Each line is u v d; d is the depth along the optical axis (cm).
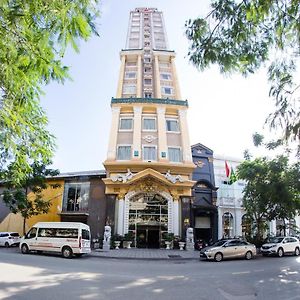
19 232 3538
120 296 902
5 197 2869
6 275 1209
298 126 845
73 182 3428
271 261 2150
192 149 3609
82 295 898
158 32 5247
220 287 1084
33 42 485
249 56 750
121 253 2484
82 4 483
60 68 534
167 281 1185
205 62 746
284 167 2522
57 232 2298
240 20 688
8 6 446
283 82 884
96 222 3203
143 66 4253
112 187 3127
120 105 3516
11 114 561
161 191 3136
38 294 891
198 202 3372
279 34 700
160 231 3080
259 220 2972
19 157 716
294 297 941
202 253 2206
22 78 514
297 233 3744
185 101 3597
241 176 2789
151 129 3441
